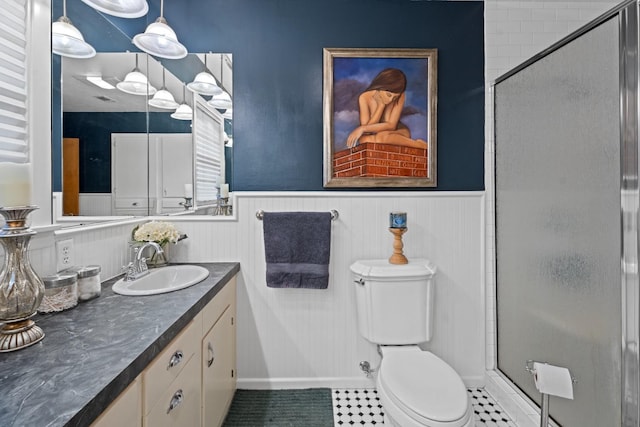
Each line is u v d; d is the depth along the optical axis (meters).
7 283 0.86
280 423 1.72
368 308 1.80
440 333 2.05
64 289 1.15
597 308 1.30
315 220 1.92
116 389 0.74
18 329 0.89
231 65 1.99
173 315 1.11
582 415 1.38
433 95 2.01
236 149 2.00
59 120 1.31
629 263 1.16
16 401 0.65
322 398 1.92
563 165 1.47
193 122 1.97
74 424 0.60
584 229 1.36
